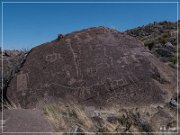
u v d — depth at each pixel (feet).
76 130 23.59
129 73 33.14
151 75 33.45
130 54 35.04
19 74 33.06
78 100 30.99
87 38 35.99
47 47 35.24
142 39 107.55
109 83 32.14
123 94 31.53
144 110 28.43
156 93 31.83
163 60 56.24
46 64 33.63
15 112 25.48
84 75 32.60
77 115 26.25
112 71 33.01
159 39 79.51
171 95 32.60
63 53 34.42
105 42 35.73
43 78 32.53
